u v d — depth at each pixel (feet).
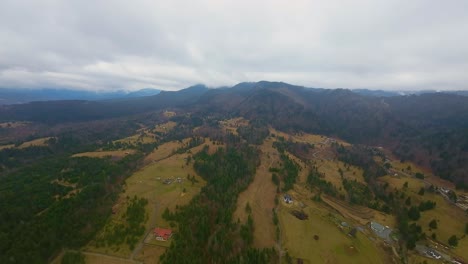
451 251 540.93
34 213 549.95
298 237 536.42
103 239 496.64
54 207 560.61
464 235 590.14
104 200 623.36
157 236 504.84
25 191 641.81
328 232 568.41
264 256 440.04
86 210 566.36
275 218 578.66
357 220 641.81
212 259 449.06
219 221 543.39
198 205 588.09
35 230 481.05
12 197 605.73
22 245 447.42
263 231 544.62
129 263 447.42
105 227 531.50
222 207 592.19
